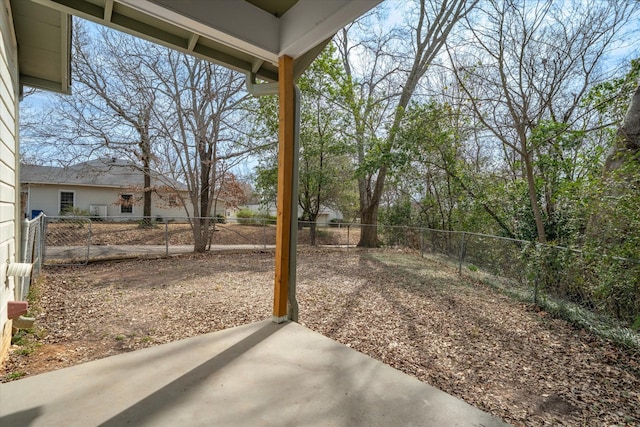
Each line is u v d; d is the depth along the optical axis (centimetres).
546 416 213
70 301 429
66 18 286
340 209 1366
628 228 352
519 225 633
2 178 245
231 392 185
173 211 1611
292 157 290
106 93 818
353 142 1042
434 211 1009
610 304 354
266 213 1316
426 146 815
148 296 461
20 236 351
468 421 167
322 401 180
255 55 275
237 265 725
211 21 231
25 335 312
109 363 214
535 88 608
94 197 1530
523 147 557
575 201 470
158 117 849
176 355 229
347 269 697
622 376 267
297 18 251
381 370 217
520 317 404
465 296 492
